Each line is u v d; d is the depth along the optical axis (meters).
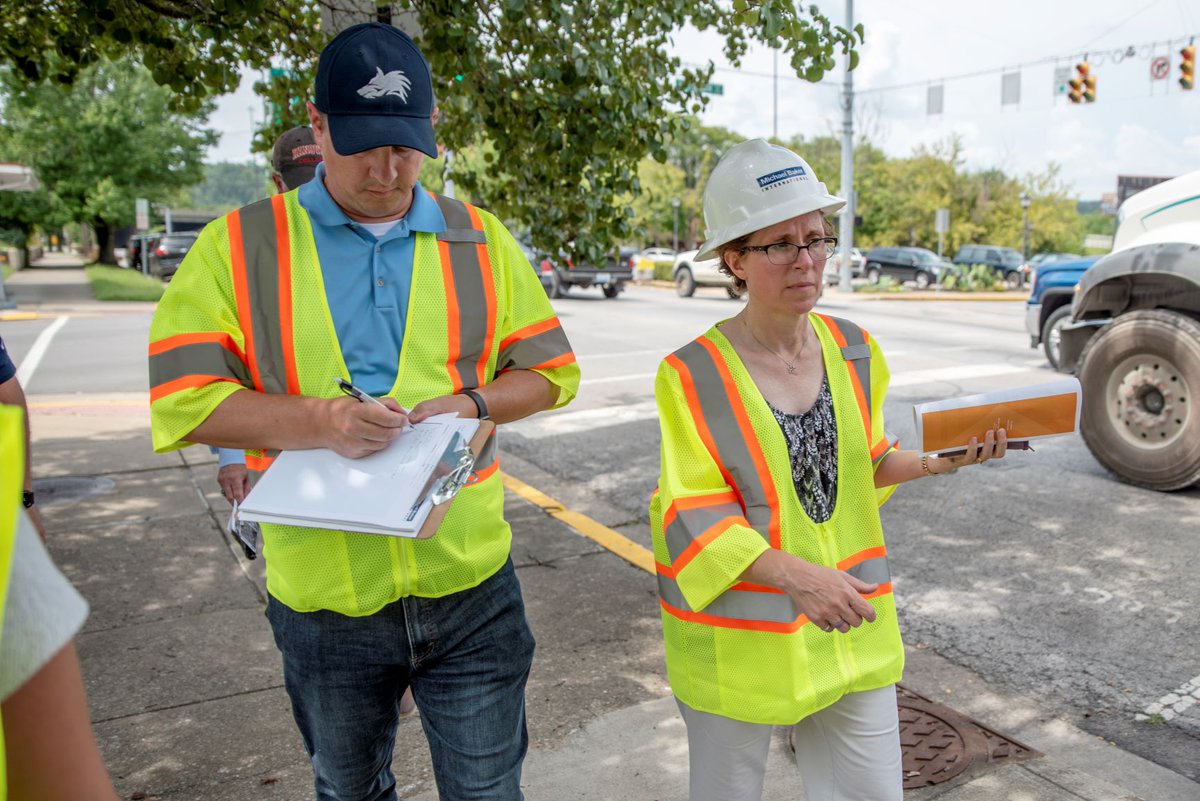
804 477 2.11
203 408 1.92
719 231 2.13
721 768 2.19
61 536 5.56
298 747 3.36
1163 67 21.17
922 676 3.87
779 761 3.22
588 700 3.65
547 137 4.41
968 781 3.09
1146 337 6.14
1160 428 6.23
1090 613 4.43
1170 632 4.21
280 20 4.66
